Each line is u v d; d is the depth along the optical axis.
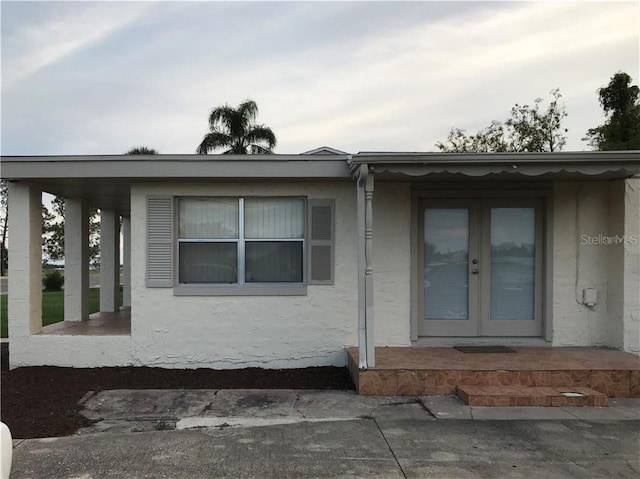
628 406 5.67
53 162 6.98
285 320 7.38
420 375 6.10
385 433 4.88
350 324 7.41
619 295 7.24
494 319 7.62
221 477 3.95
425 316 7.62
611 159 6.00
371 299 6.19
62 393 6.19
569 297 7.52
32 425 5.16
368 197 6.23
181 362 7.32
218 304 7.35
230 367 7.35
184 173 6.99
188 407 5.73
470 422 5.17
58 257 32.38
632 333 7.13
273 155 6.97
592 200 7.51
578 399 5.63
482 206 7.59
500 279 7.66
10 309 7.36
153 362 7.33
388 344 7.46
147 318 7.33
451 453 4.39
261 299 7.38
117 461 4.24
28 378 6.79
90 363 7.38
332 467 4.12
